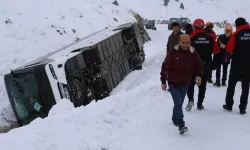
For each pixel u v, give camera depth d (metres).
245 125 7.43
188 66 6.73
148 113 8.17
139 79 15.74
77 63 12.10
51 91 11.24
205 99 9.61
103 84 13.62
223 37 10.88
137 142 6.56
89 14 27.23
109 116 7.39
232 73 8.04
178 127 7.19
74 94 11.48
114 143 6.43
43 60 12.13
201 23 8.06
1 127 12.56
